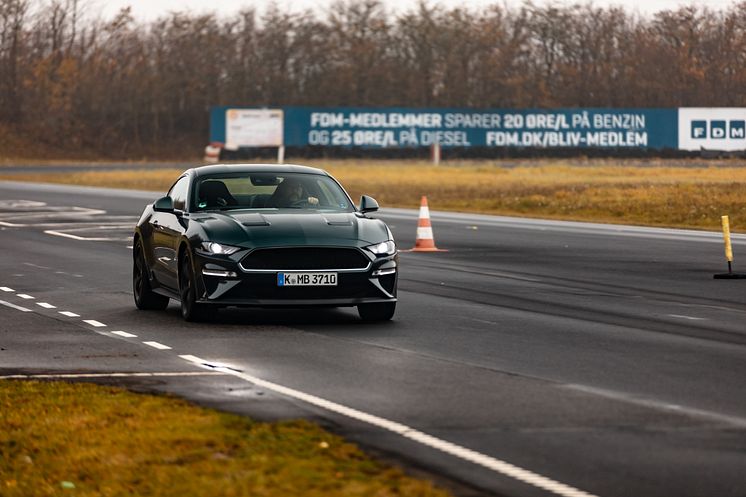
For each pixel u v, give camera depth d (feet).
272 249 68.85
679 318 74.79
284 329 69.51
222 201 75.41
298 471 36.09
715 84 537.24
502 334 67.72
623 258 115.65
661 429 42.83
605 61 544.62
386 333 67.92
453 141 429.79
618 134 433.89
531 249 125.49
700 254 119.75
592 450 39.60
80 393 49.34
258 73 547.08
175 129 547.49
